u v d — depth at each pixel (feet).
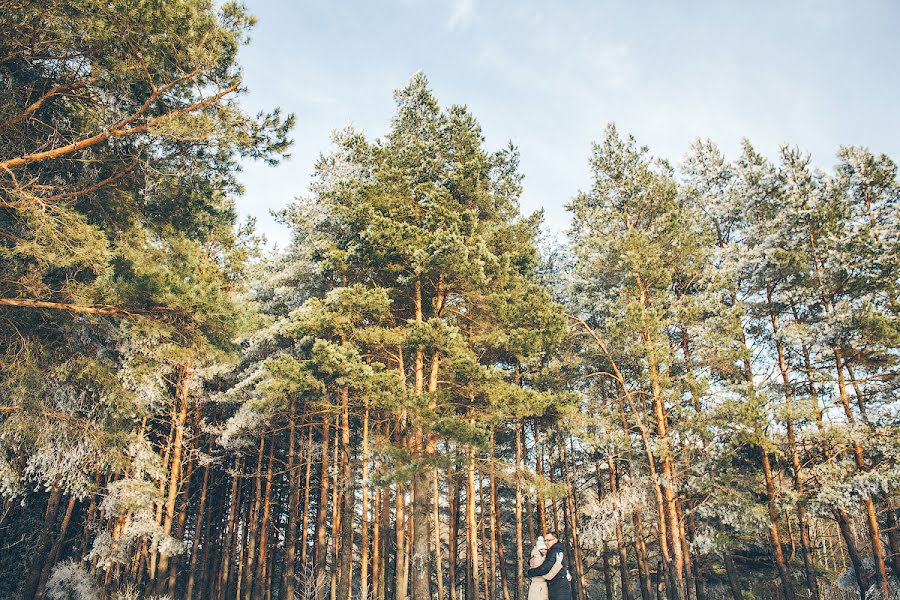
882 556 55.98
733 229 80.33
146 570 83.15
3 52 36.55
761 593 71.41
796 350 67.82
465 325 64.39
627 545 79.51
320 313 54.24
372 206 58.65
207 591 91.81
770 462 66.95
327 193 62.23
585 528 66.80
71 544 76.38
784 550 71.56
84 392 44.14
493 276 56.59
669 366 63.26
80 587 56.29
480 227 62.13
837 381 61.36
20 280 37.58
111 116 40.22
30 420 39.75
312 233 77.25
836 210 68.44
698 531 67.82
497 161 68.74
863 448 59.98
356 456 82.33
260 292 82.69
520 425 74.33
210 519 92.53
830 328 59.62
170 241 47.24
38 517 71.56
